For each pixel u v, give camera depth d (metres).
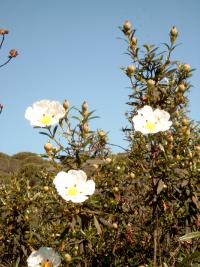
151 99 0.94
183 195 0.94
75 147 0.88
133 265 1.08
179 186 0.93
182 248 1.02
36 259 0.83
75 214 0.86
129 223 1.10
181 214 1.03
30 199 1.13
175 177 0.92
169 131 0.97
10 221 1.14
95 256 1.07
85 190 0.83
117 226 1.06
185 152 0.98
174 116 0.98
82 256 1.01
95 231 1.01
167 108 0.98
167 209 1.02
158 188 0.88
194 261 0.68
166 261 0.97
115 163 1.11
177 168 0.90
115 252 1.10
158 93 0.94
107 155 1.11
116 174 1.10
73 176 0.84
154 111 0.91
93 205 0.87
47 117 0.88
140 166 1.04
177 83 0.99
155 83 0.98
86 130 0.88
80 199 0.82
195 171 0.92
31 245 1.12
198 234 0.65
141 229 1.10
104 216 1.01
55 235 1.15
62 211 0.87
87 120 0.89
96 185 1.01
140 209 1.06
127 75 0.97
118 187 1.08
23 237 1.14
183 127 0.95
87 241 0.96
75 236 0.97
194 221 0.97
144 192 1.05
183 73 0.99
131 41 0.99
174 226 1.02
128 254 1.11
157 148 0.95
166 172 0.92
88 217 0.86
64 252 0.98
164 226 1.04
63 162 0.88
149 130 0.89
